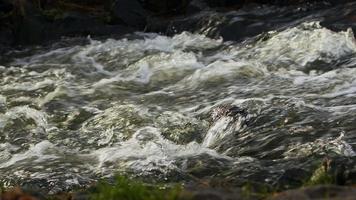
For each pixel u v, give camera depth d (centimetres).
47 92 3528
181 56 3950
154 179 2116
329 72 3309
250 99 2812
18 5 5144
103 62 4244
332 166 1923
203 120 2739
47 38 4994
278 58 3734
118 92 3428
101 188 1600
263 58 3797
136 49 4422
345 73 3256
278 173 1986
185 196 1438
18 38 5012
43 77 3906
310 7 4628
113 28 5047
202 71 3525
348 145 2188
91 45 4712
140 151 2425
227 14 4700
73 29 5050
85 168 2309
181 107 3011
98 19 5181
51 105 3228
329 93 2953
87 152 2530
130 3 5200
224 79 3400
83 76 3906
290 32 4009
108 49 4494
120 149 2484
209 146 2467
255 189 1830
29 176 2247
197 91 3281
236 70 3484
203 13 4919
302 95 2955
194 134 2605
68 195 1877
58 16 5144
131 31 5031
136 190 1492
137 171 2198
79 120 2984
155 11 5384
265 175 1984
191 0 5231
